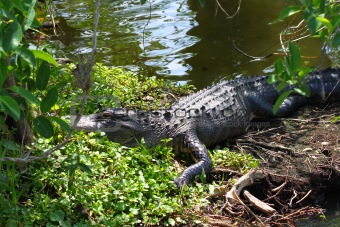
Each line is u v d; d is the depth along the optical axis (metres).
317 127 8.04
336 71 8.84
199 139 7.54
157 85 9.21
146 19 12.52
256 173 6.80
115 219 5.75
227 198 6.40
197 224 6.04
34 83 5.19
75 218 5.71
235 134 7.97
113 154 6.72
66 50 10.88
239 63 10.46
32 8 4.45
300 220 6.54
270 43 11.12
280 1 12.78
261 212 6.52
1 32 4.03
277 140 7.75
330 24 3.61
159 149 7.10
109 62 10.48
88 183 6.12
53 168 6.20
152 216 6.00
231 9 12.82
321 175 7.02
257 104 8.36
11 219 5.37
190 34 11.70
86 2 13.84
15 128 6.14
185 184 6.52
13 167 5.54
